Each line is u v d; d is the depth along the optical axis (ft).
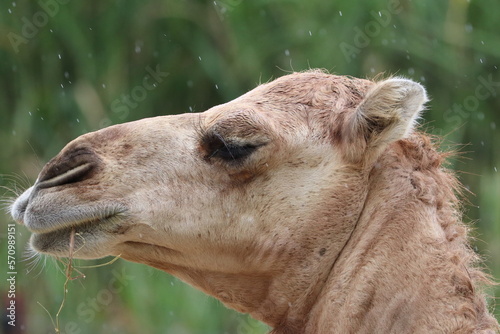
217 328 95.81
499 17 106.52
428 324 41.65
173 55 108.88
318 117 47.60
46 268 95.66
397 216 45.01
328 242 46.52
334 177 46.75
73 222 45.57
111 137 47.67
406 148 47.16
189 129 47.73
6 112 110.52
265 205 46.57
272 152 46.32
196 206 46.42
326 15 104.94
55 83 108.47
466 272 43.06
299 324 47.39
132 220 45.85
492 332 41.45
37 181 46.83
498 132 104.63
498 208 96.78
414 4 104.94
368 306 43.75
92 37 109.09
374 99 46.44
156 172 46.55
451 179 48.91
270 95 48.62
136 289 97.19
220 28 107.76
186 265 48.29
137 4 108.27
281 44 105.50
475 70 105.60
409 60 104.63
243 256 47.09
